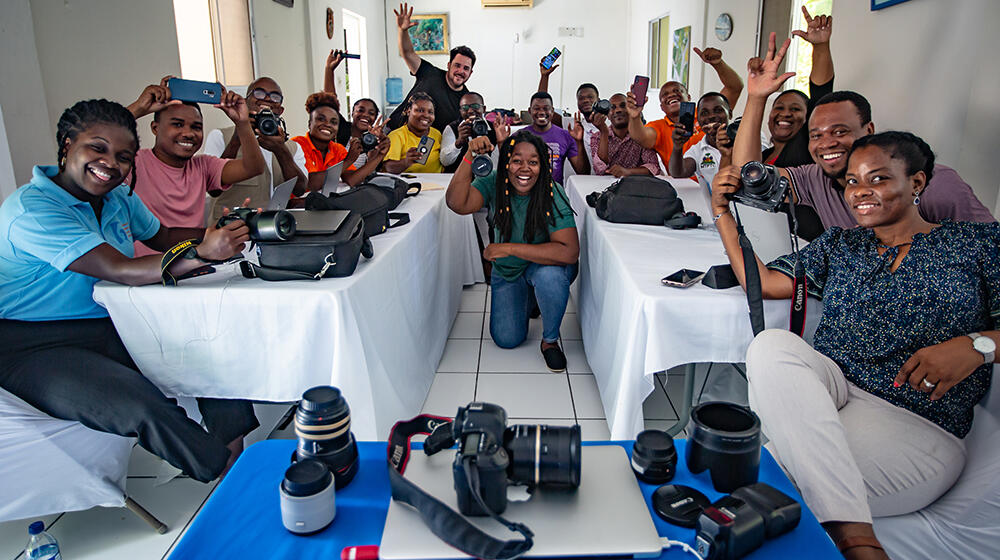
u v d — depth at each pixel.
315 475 0.87
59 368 1.56
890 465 1.27
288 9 6.16
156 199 2.22
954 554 1.24
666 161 3.90
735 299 1.64
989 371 1.33
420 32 9.82
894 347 1.38
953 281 1.32
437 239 2.82
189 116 2.20
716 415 1.00
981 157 2.27
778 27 4.81
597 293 2.50
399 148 3.76
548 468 0.85
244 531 0.88
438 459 0.97
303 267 1.66
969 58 2.32
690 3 6.63
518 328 2.91
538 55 9.92
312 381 1.67
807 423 1.21
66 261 1.56
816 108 1.91
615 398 1.96
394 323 2.06
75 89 3.11
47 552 1.54
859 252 1.46
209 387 1.70
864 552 1.09
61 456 1.53
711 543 0.79
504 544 0.78
